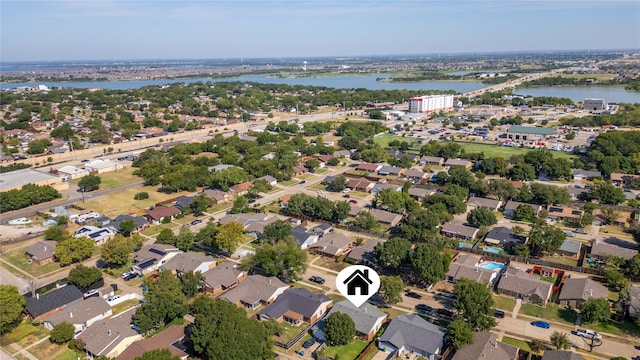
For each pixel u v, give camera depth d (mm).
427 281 99875
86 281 100500
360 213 138250
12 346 83312
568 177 184125
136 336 83312
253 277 102000
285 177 192375
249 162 195875
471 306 82812
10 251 125375
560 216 141750
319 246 121062
